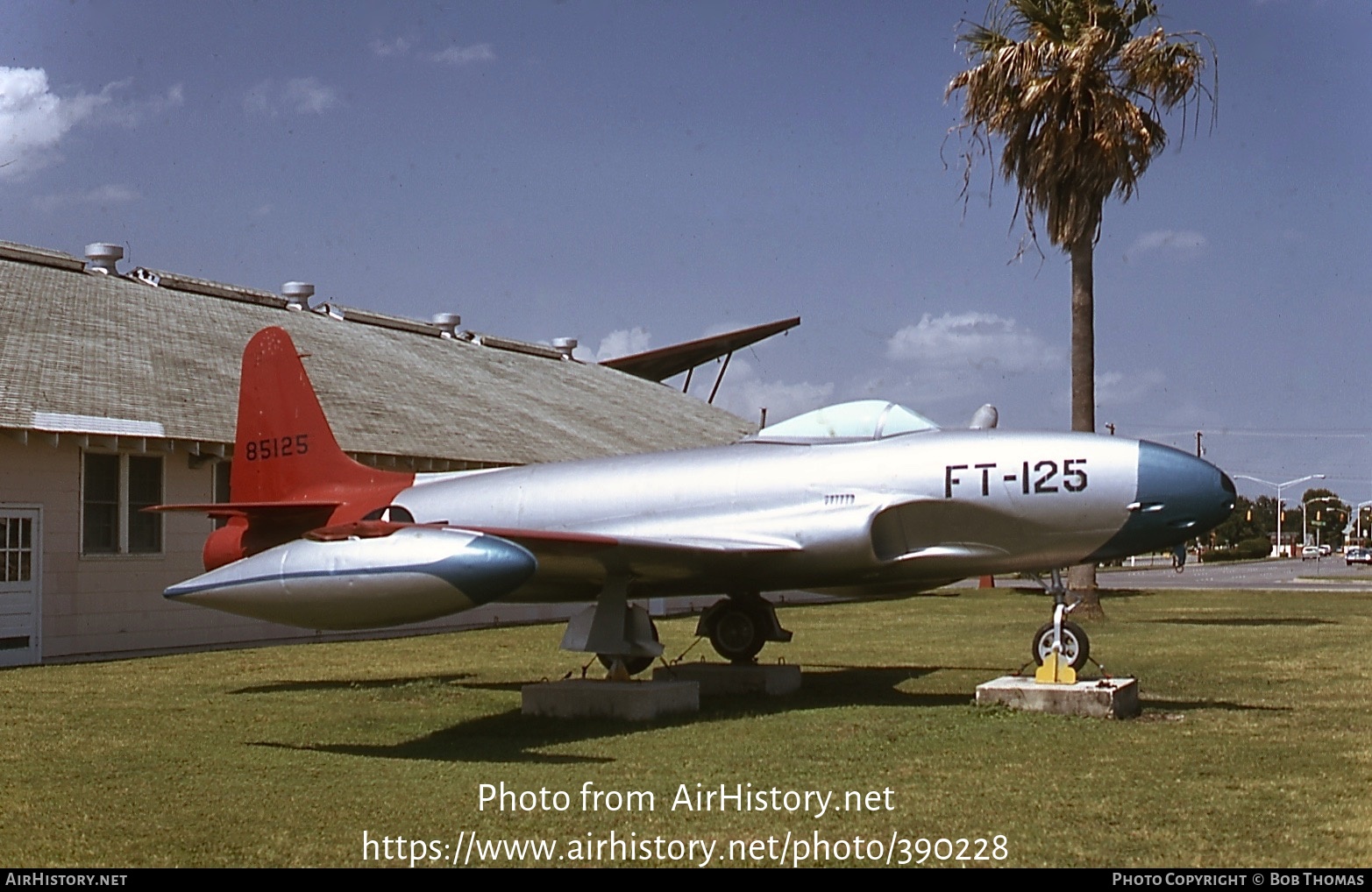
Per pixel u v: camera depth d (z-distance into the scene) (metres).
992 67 23.59
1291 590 37.69
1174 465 11.27
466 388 29.88
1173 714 10.49
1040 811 6.94
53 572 17.17
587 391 35.84
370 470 15.09
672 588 12.98
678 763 8.47
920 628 21.61
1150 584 44.22
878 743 9.12
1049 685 10.67
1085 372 24.09
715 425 36.84
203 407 20.19
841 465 12.21
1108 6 23.48
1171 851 6.09
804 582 12.62
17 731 10.28
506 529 10.16
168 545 18.88
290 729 10.28
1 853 6.34
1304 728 9.67
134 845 6.46
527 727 10.19
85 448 17.44
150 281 27.62
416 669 15.53
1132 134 23.27
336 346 28.69
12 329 20.67
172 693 12.92
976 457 11.73
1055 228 23.91
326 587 9.42
